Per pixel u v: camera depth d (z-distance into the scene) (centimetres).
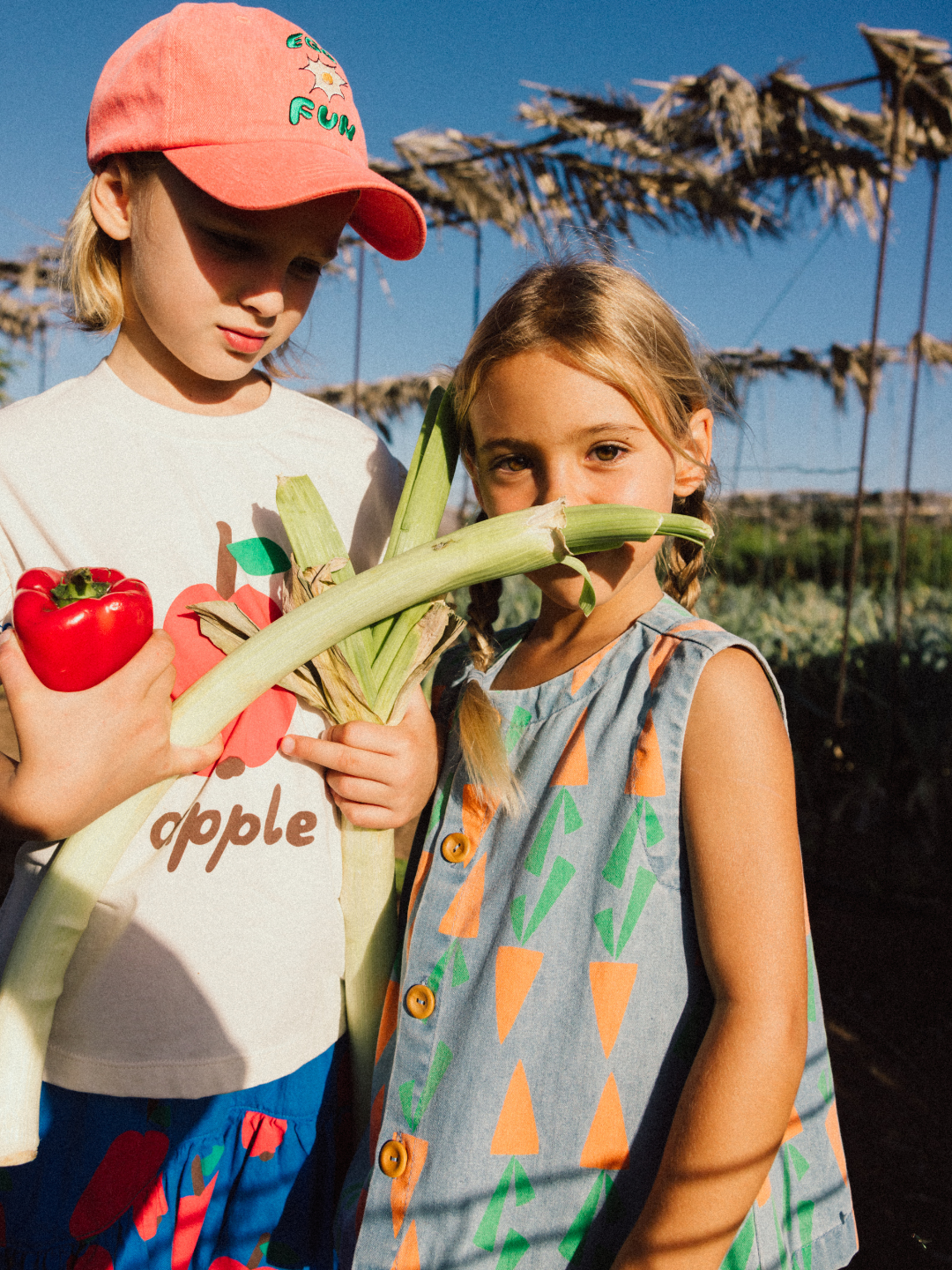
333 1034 119
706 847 89
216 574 116
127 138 102
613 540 93
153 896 107
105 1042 106
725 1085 82
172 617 113
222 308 105
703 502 128
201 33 100
